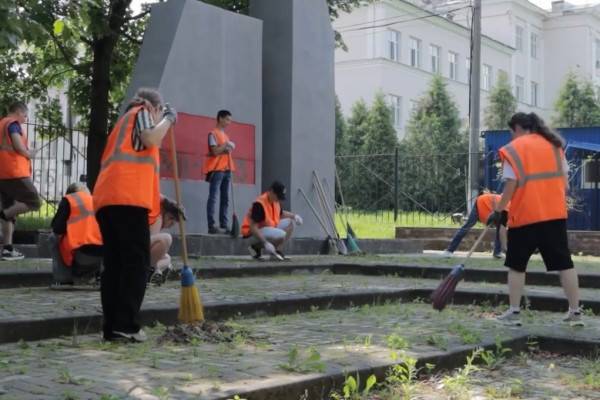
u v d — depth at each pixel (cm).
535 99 5150
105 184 579
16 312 634
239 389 423
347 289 899
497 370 573
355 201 2412
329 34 1534
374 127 3294
